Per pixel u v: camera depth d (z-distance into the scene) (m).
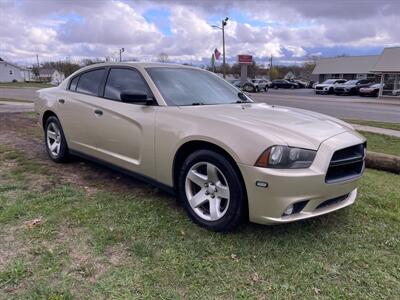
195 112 3.36
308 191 2.81
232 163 2.96
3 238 2.99
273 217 2.82
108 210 3.57
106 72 4.39
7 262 2.64
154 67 4.06
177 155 3.38
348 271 2.67
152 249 2.87
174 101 3.69
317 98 29.77
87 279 2.47
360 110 18.64
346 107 20.55
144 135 3.63
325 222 3.45
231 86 4.62
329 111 17.78
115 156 4.08
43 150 6.05
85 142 4.55
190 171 3.30
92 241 2.97
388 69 32.69
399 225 3.44
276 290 2.43
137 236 3.07
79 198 3.86
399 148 7.82
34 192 4.01
